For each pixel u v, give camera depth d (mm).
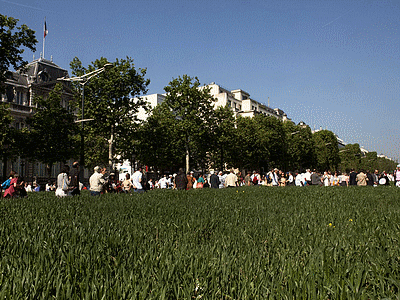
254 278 2707
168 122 43062
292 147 69375
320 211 7414
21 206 8305
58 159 38250
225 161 53500
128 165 56250
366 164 153625
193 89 42844
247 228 5047
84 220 5609
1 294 2318
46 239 4102
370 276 2826
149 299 2246
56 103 39312
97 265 3039
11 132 30281
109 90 34719
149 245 3791
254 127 55594
